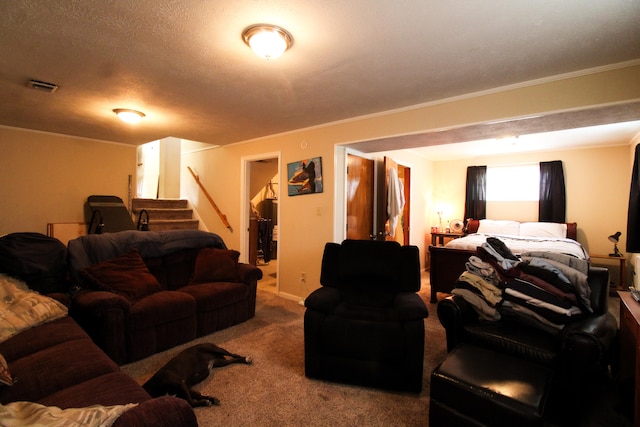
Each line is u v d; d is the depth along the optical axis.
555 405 1.74
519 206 5.89
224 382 2.14
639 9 1.54
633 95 2.09
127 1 1.52
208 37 1.85
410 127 3.06
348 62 2.14
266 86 2.58
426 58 2.08
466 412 1.48
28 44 1.93
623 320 1.91
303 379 2.19
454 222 6.11
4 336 1.75
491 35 1.79
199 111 3.27
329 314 2.25
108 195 4.84
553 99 2.35
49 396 1.30
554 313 1.96
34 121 3.72
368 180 4.38
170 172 6.23
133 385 1.40
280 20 1.67
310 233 3.88
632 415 1.77
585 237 5.25
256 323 3.21
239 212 4.82
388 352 2.01
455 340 2.15
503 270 2.32
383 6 1.54
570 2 1.50
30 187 4.16
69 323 2.06
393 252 2.64
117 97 2.86
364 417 1.81
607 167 5.08
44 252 2.52
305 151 3.92
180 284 3.26
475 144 5.12
